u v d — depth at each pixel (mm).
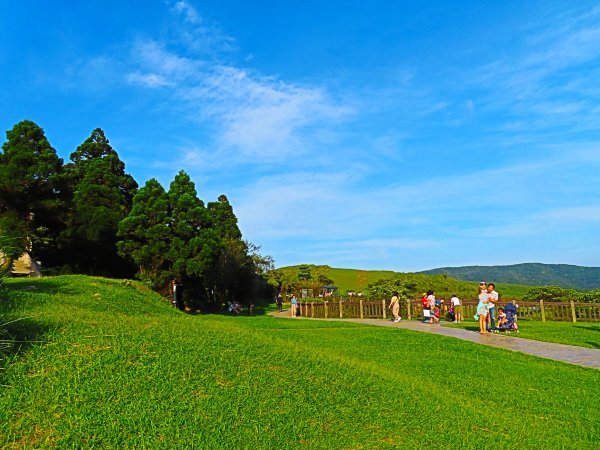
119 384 5668
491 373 10922
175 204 33406
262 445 5023
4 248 11844
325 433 5609
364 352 13203
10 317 7520
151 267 32594
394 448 5504
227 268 40688
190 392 5871
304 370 7613
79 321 8000
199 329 9477
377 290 37188
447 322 24906
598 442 6793
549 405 8547
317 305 33656
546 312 25078
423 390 8148
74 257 34312
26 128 29781
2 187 27797
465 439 6055
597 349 14758
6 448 4297
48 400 5086
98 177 35500
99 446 4500
